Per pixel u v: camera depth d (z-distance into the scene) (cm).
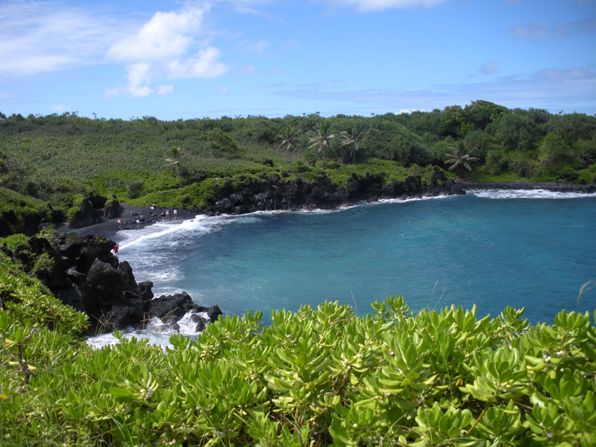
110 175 7375
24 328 511
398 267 4041
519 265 3981
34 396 373
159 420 312
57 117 10644
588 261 4059
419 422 259
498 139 10706
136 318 2653
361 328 392
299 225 6081
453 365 305
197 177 7331
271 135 10888
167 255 4575
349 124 10581
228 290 3556
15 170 5941
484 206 7306
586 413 231
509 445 253
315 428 319
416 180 8531
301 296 3403
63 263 2683
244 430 323
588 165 9806
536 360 274
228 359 395
